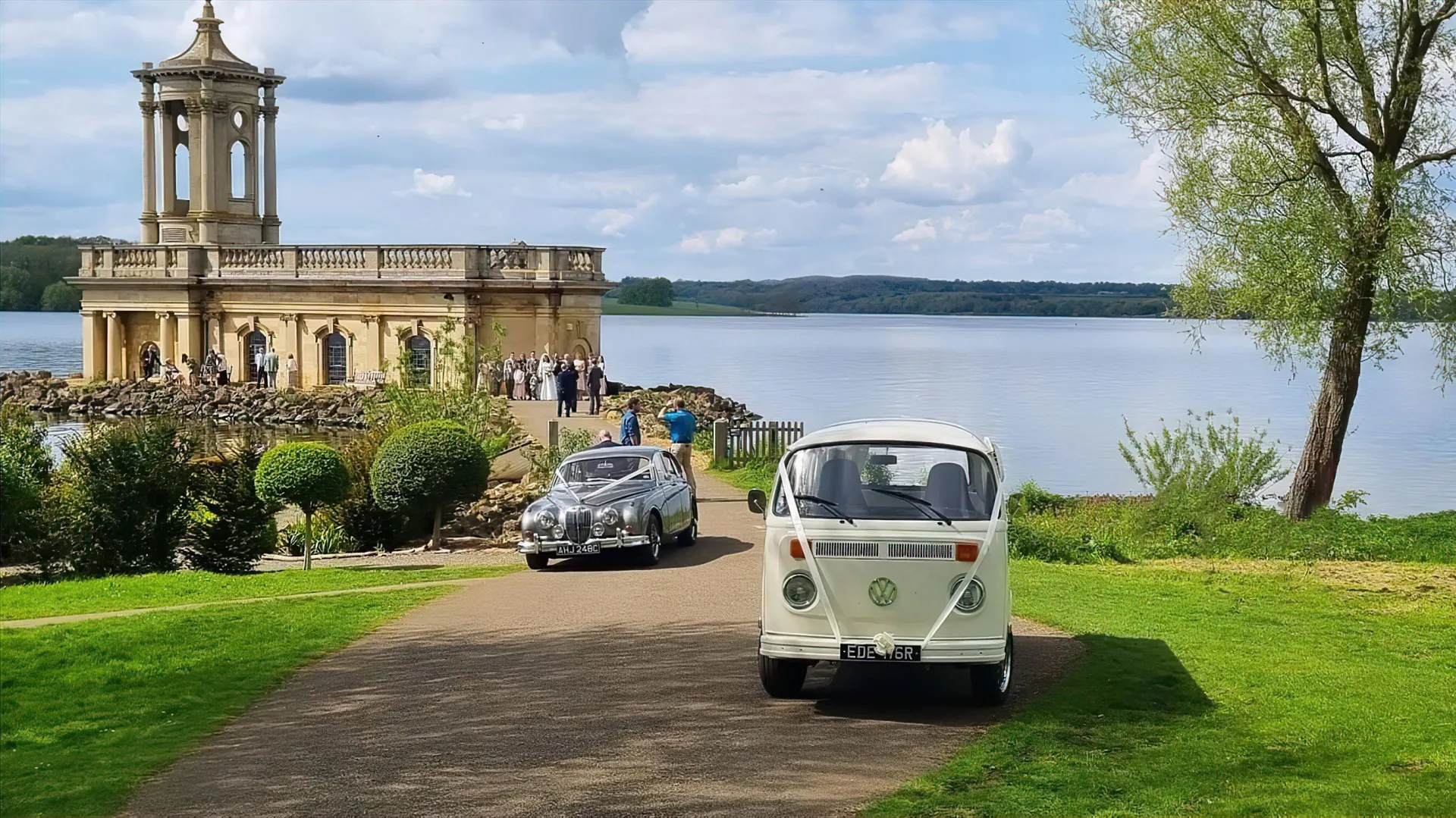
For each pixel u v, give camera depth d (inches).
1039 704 438.0
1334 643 550.0
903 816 322.7
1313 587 707.4
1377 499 1398.9
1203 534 916.0
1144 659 508.1
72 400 2357.3
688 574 741.9
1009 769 363.6
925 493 435.2
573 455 854.5
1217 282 1034.1
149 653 533.3
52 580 808.9
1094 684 465.7
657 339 6845.5
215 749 398.0
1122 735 402.6
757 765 368.5
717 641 540.4
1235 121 1009.5
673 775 359.6
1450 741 396.8
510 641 551.5
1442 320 987.9
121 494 816.9
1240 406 2541.8
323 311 2313.0
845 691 460.1
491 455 1295.5
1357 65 991.6
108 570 817.5
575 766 368.8
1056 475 1562.5
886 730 407.8
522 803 336.8
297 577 783.1
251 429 2055.9
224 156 2509.8
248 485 850.8
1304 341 987.3
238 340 2417.6
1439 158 1008.2
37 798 353.4
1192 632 567.8
